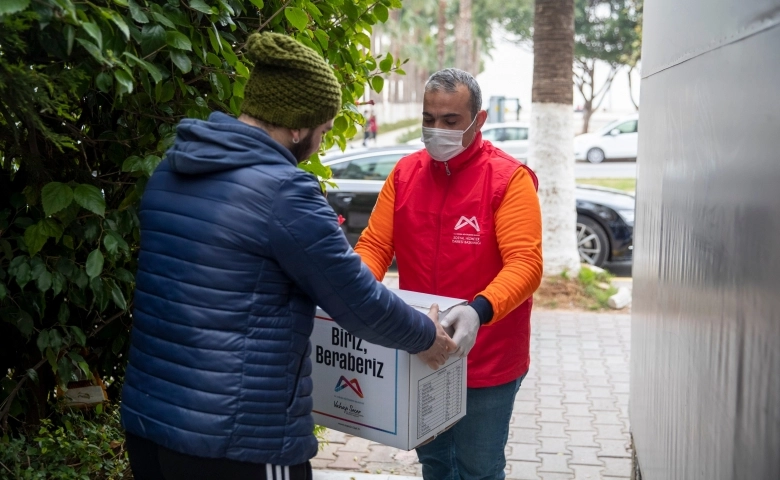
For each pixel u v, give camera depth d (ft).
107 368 11.11
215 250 6.26
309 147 6.96
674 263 8.48
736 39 5.82
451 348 7.84
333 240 6.43
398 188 9.83
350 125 12.41
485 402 9.45
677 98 8.65
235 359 6.24
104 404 11.10
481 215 9.18
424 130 9.07
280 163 6.47
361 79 12.07
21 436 9.12
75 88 7.04
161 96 8.63
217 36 8.30
